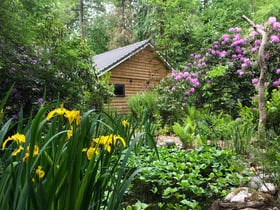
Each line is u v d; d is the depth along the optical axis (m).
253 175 2.58
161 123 6.53
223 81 6.98
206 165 2.81
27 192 0.89
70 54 5.24
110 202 1.07
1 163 1.14
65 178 0.97
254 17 11.69
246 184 2.48
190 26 11.37
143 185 2.49
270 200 2.15
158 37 11.97
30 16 4.69
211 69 7.46
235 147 3.39
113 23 21.42
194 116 6.13
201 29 10.89
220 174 2.57
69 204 0.98
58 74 5.24
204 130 4.32
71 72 5.50
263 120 4.02
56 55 5.18
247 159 3.10
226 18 12.31
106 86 7.04
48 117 1.07
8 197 0.92
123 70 13.20
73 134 1.00
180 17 11.79
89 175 1.04
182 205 2.19
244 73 6.57
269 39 6.30
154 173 2.49
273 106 4.49
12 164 0.94
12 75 4.65
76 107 5.25
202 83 7.29
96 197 1.10
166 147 3.81
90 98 6.23
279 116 4.34
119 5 21.55
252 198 2.16
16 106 4.82
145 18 17.45
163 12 13.26
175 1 12.38
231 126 4.00
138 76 13.76
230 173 2.76
